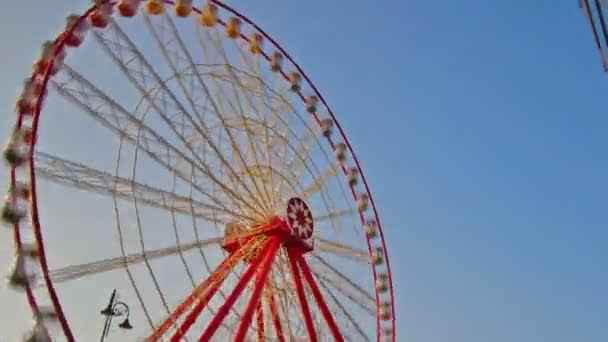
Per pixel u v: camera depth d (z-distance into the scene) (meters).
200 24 34.12
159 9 31.44
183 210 29.28
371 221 39.94
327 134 39.62
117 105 27.77
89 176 26.52
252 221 31.89
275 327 31.55
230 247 31.81
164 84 29.50
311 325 31.17
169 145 28.98
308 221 34.03
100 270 25.72
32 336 22.52
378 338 36.81
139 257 27.08
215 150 30.73
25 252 23.61
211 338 27.33
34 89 26.50
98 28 29.20
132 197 27.58
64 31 28.19
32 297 23.28
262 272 30.16
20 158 24.84
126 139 27.72
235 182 31.44
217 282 29.39
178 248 28.61
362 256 37.25
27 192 24.73
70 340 23.05
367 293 37.28
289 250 32.56
